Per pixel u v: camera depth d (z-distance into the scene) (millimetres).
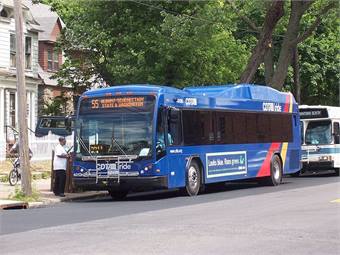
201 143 22938
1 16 39906
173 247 11031
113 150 20875
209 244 11289
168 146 21062
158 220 14867
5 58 40312
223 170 24078
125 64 34750
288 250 10688
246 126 25844
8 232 13516
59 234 12984
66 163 22641
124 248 11023
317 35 50094
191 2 33781
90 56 39719
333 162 32906
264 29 32250
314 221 14055
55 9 50875
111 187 20922
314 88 50906
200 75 35469
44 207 19531
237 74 37500
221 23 33938
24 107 20859
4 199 20359
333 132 33000
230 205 18172
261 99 27281
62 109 45000
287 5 38625
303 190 23344
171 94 21516
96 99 21391
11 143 34094
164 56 33812
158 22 35062
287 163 28859
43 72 48250
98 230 13398
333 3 34469
